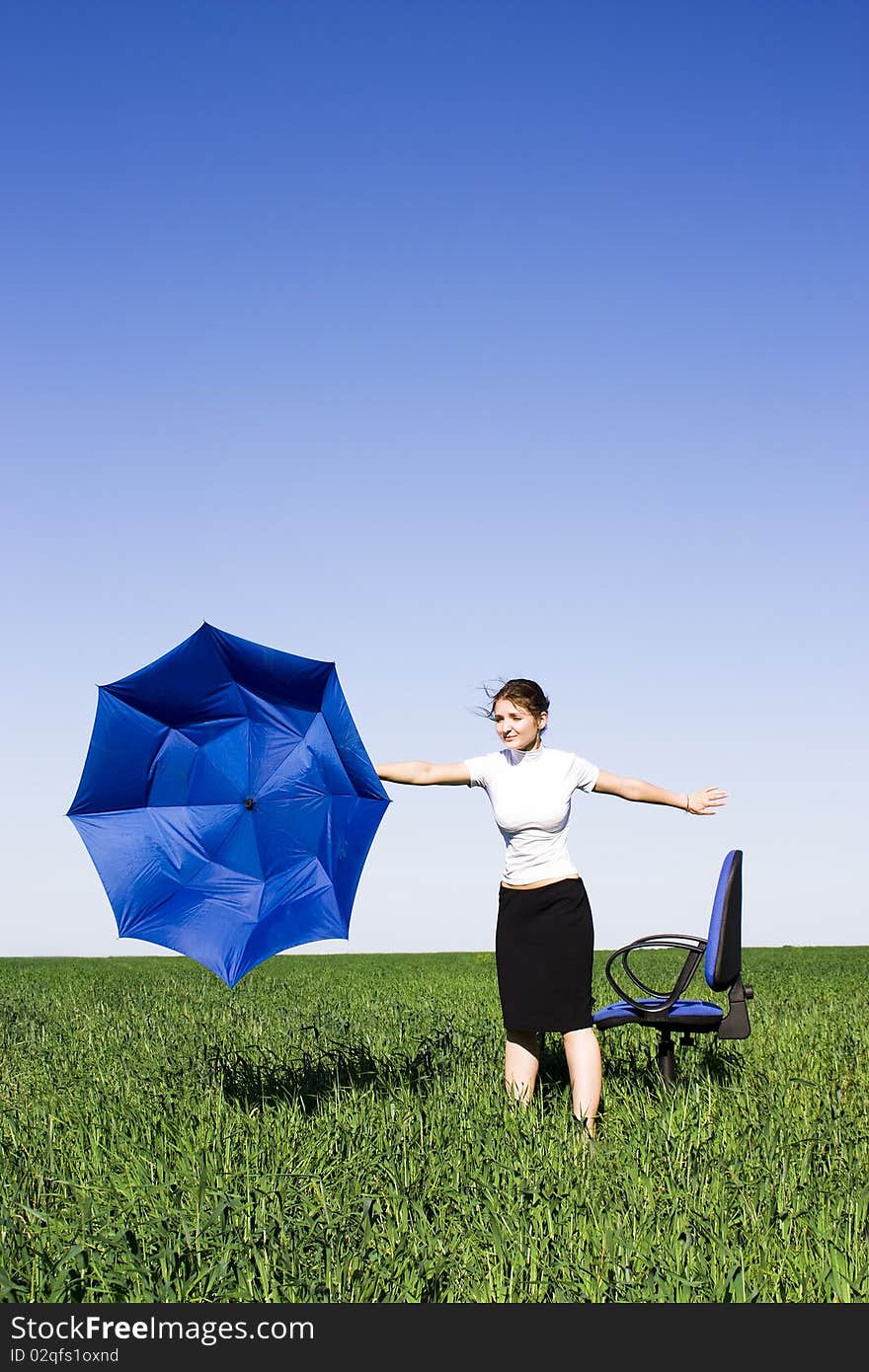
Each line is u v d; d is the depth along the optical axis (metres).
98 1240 4.50
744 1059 8.44
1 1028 10.92
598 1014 7.73
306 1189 5.12
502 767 6.81
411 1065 8.23
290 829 6.64
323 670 6.23
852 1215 4.79
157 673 6.27
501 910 6.83
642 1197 4.97
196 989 14.98
